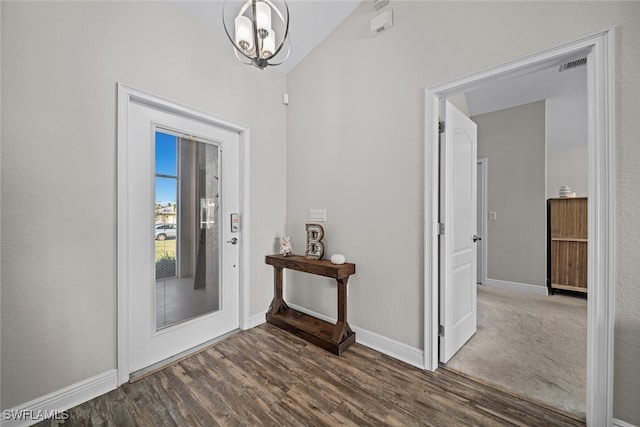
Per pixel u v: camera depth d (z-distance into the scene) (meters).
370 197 2.14
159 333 1.92
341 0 2.15
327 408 1.46
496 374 1.75
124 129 1.68
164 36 1.89
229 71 2.32
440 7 1.75
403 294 1.96
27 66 1.34
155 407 1.47
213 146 2.29
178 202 2.06
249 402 1.50
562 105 3.65
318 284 2.58
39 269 1.39
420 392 1.58
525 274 3.58
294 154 2.80
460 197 2.07
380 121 2.07
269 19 1.35
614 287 1.22
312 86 2.61
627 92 1.18
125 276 1.69
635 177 1.17
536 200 3.51
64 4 1.46
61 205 1.46
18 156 1.32
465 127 2.16
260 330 2.44
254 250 2.56
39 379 1.39
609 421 1.24
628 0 1.18
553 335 2.30
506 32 1.50
